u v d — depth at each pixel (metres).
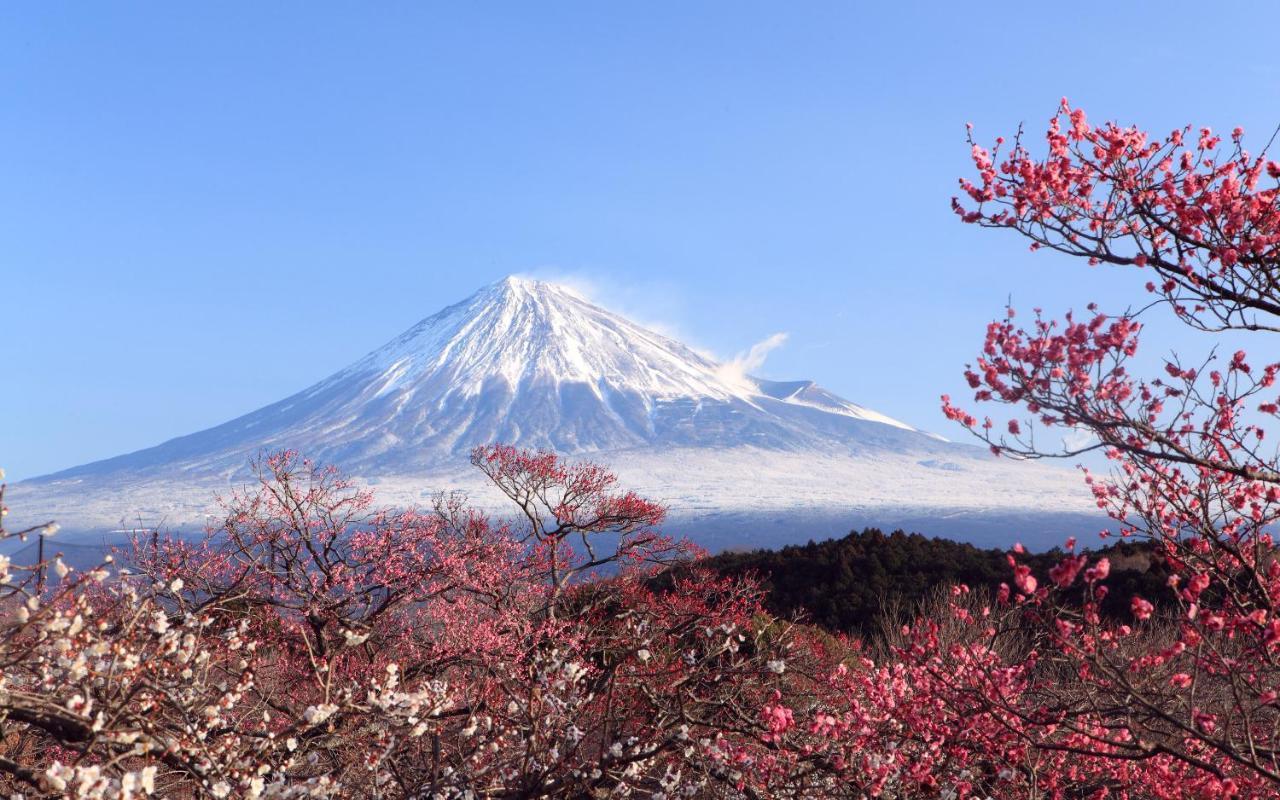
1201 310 6.08
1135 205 6.20
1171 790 7.12
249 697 8.73
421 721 7.30
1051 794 7.46
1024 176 6.23
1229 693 7.71
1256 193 6.08
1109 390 5.47
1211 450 6.54
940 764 7.86
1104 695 6.95
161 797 6.38
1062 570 5.28
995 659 7.88
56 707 5.34
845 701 9.52
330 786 6.64
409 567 11.87
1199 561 6.71
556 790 7.91
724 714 9.87
